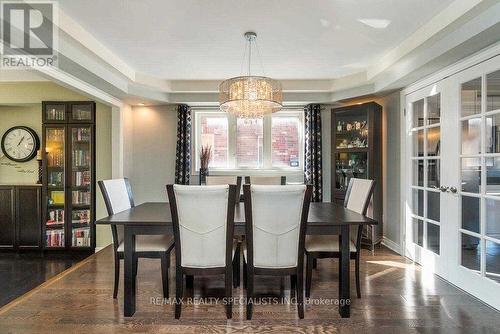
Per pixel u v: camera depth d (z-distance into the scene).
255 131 4.57
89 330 1.88
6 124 4.19
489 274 2.25
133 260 2.14
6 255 3.80
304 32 2.51
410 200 3.30
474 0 1.86
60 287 2.53
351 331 1.88
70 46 2.45
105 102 3.70
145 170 4.48
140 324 1.96
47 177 3.87
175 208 1.99
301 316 2.03
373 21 2.32
